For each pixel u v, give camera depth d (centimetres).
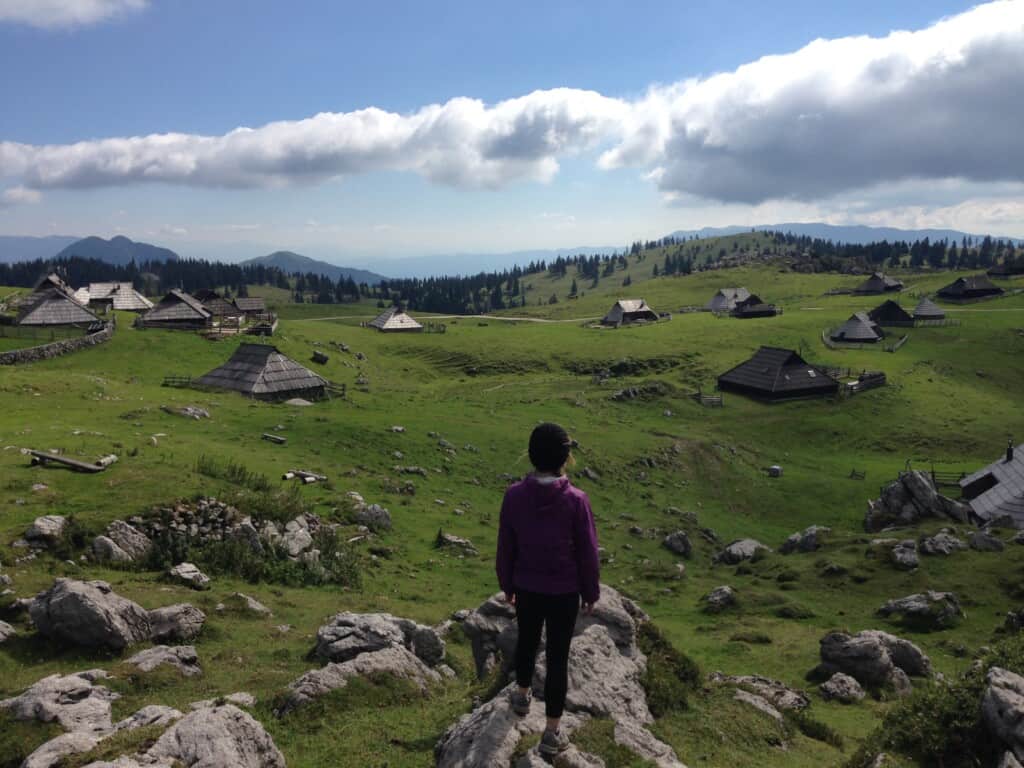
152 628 1772
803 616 3328
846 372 11300
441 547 3706
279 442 5047
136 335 9794
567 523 732
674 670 1352
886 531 4584
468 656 2066
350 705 1179
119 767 745
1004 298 18362
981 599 3350
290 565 2805
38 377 6272
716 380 11012
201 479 3275
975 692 1132
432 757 979
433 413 7156
